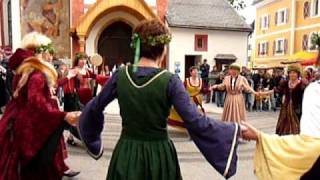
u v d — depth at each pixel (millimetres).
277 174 2439
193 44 24547
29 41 3867
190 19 24578
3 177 3643
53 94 4105
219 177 5879
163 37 2639
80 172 5914
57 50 23250
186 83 9156
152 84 2574
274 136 2566
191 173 6074
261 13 41938
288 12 36438
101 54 24188
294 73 7375
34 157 3633
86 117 2785
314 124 2385
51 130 3578
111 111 13359
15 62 3781
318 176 2389
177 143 8305
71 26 23234
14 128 3635
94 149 2895
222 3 26203
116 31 24266
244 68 17906
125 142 2660
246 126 2629
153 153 2613
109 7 22719
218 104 16438
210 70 24016
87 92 7598
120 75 2678
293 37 35688
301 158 2400
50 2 23094
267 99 16781
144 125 2609
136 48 2674
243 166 6621
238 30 24953
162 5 24594
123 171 2594
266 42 40812
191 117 2525
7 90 10406
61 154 4750
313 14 33156
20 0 22672
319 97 2389
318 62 2717
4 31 24609
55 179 3881
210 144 2547
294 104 7355
